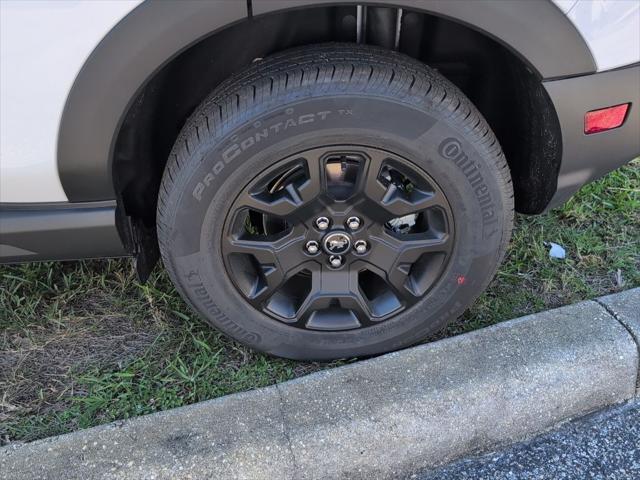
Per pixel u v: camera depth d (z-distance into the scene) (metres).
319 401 1.87
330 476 1.78
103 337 2.29
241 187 1.79
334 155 1.78
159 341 2.26
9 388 2.10
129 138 1.87
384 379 1.94
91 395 2.07
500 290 2.44
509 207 1.93
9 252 1.84
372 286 2.14
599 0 1.66
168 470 1.70
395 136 1.74
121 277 2.51
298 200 1.83
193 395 2.05
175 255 1.88
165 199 1.81
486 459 1.91
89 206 1.80
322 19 1.86
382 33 1.86
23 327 2.33
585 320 2.13
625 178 2.94
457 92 1.78
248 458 1.73
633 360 2.03
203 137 1.72
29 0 1.51
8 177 1.70
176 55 1.61
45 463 1.72
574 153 1.87
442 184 1.83
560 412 1.98
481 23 1.65
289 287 2.09
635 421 2.00
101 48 1.57
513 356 2.00
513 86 1.98
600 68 1.74
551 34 1.67
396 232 1.98
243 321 2.02
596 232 2.71
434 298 2.03
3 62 1.56
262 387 2.00
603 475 1.84
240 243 1.89
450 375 1.94
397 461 1.83
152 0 1.53
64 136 1.66
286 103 1.68
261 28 1.85
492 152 1.82
